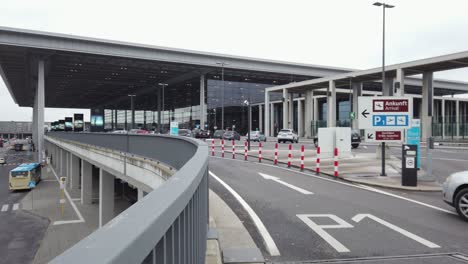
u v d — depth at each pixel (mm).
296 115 94375
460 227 7609
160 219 1625
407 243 6574
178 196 2117
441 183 13344
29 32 56812
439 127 48438
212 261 4836
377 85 91562
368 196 10852
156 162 14430
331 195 10953
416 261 5715
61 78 87812
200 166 3824
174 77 85625
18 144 123625
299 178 14312
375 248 6297
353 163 19219
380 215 8562
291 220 8039
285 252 6066
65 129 83688
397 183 12805
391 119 14289
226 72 77375
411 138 16250
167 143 12930
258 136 54656
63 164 59344
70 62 69062
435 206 9562
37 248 26234
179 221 2287
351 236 6949
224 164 19266
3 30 55469
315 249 6219
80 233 29500
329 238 6816
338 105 89125
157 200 1962
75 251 1108
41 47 57969
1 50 60750
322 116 86625
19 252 25422
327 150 21938
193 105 98438
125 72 78812
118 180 42625
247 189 11836
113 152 22266
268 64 74750
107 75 83375
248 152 27000
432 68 45344
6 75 86875
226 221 7629
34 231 30125
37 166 53281
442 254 6031
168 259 1976
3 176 62312
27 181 47656
